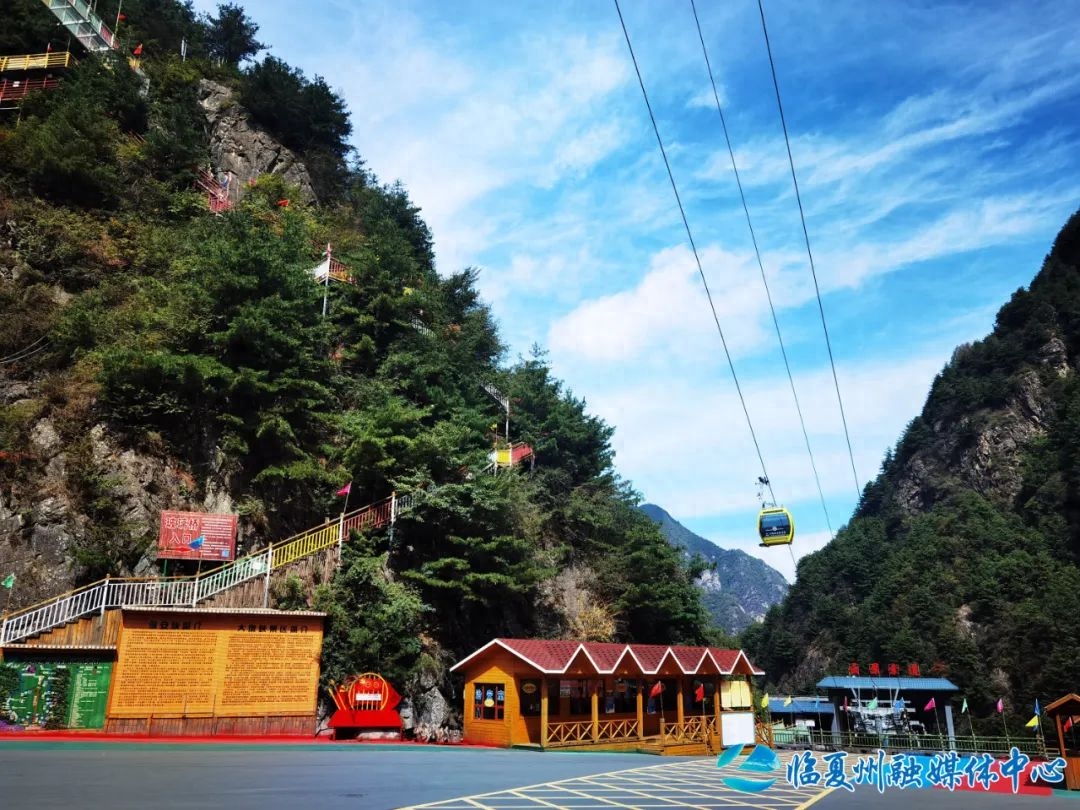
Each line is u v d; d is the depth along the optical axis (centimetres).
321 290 3825
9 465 2561
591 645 2870
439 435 3409
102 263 3662
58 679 2167
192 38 6694
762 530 2838
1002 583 12512
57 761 1614
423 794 1423
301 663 2511
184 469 2955
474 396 4350
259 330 3125
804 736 4778
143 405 2936
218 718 2325
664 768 2234
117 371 2827
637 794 1608
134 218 4038
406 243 4638
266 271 3275
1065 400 16175
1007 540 13812
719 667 3319
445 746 2572
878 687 5831
